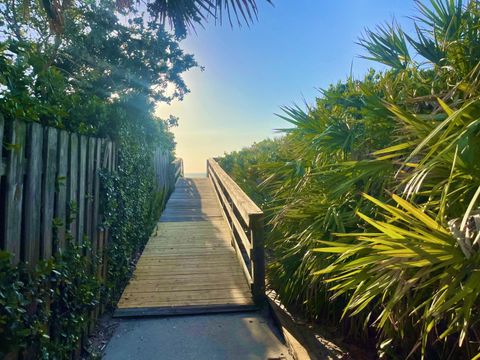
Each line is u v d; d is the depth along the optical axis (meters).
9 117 1.69
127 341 2.84
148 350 2.71
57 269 2.04
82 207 2.66
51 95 2.41
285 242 3.38
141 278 4.19
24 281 1.74
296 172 3.37
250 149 10.78
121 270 3.81
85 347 2.59
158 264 4.69
